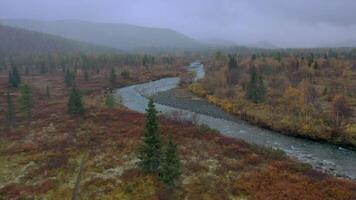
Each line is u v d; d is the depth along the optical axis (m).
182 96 96.06
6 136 53.69
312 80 101.25
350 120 58.69
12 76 107.12
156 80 134.25
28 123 61.16
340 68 117.38
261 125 63.31
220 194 31.69
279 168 37.72
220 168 37.62
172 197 31.30
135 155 41.84
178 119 60.75
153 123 35.75
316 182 33.66
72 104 64.94
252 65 117.31
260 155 42.22
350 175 39.06
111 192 32.88
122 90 109.31
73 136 51.47
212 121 67.06
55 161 41.06
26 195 33.09
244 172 36.75
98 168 38.59
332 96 78.00
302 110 65.50
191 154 42.09
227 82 102.75
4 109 74.75
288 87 83.25
